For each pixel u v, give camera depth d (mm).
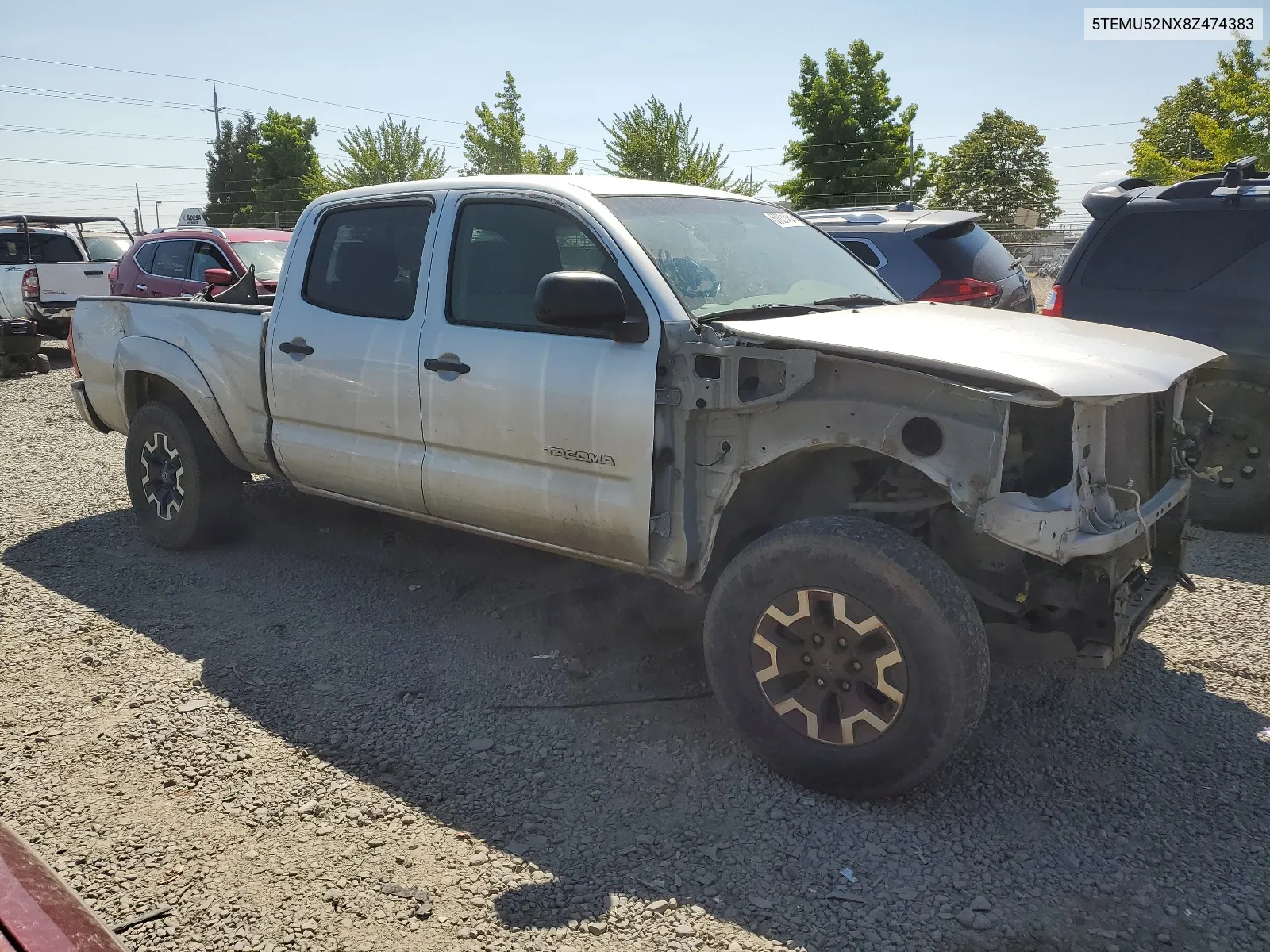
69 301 13414
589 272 3459
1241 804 3166
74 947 1479
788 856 2900
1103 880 2793
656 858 2895
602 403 3547
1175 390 3746
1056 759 3441
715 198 4449
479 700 3873
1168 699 3861
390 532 5852
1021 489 3090
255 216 50031
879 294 4406
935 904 2689
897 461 3436
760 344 3238
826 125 40031
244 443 5016
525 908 2680
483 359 3898
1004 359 3008
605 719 3721
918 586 2951
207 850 2922
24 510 6395
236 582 5094
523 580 5098
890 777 3080
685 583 3596
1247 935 2580
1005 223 55750
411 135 46719
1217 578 5102
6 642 4344
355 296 4469
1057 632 3260
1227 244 5695
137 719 3688
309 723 3682
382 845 2949
